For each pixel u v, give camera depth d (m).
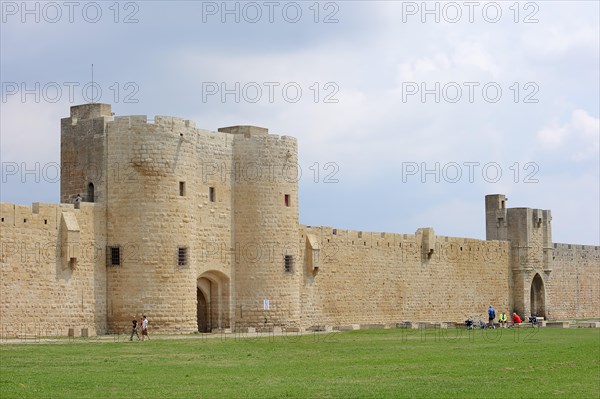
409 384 36.59
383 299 82.62
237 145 69.25
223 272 67.81
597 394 34.41
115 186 62.22
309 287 75.38
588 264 108.38
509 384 36.78
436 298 88.31
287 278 69.69
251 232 68.75
